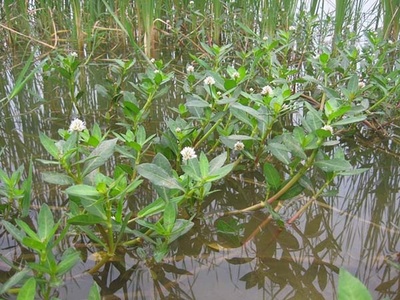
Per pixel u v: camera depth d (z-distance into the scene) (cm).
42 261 165
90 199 175
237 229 233
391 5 632
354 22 695
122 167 255
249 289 188
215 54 434
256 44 597
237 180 285
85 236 217
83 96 463
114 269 196
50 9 664
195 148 312
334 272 201
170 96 462
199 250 217
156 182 192
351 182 293
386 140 355
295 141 224
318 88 410
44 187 269
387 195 275
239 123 342
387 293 184
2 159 315
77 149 193
